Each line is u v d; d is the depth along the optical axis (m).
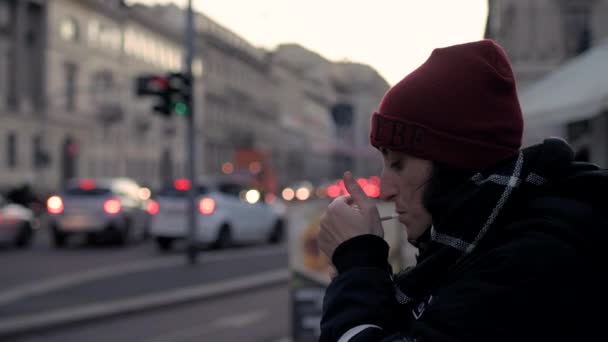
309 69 105.62
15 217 20.23
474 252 1.16
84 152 52.72
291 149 94.31
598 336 1.06
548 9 13.98
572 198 1.16
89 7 52.81
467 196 1.18
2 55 45.94
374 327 1.16
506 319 1.05
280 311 10.75
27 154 46.91
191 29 16.69
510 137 1.21
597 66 6.13
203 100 69.69
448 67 1.23
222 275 14.18
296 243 6.31
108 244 21.59
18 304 10.57
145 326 9.52
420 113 1.22
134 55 59.59
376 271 1.23
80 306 10.41
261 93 87.94
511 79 1.23
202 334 8.91
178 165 67.56
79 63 51.97
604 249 1.09
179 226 19.33
